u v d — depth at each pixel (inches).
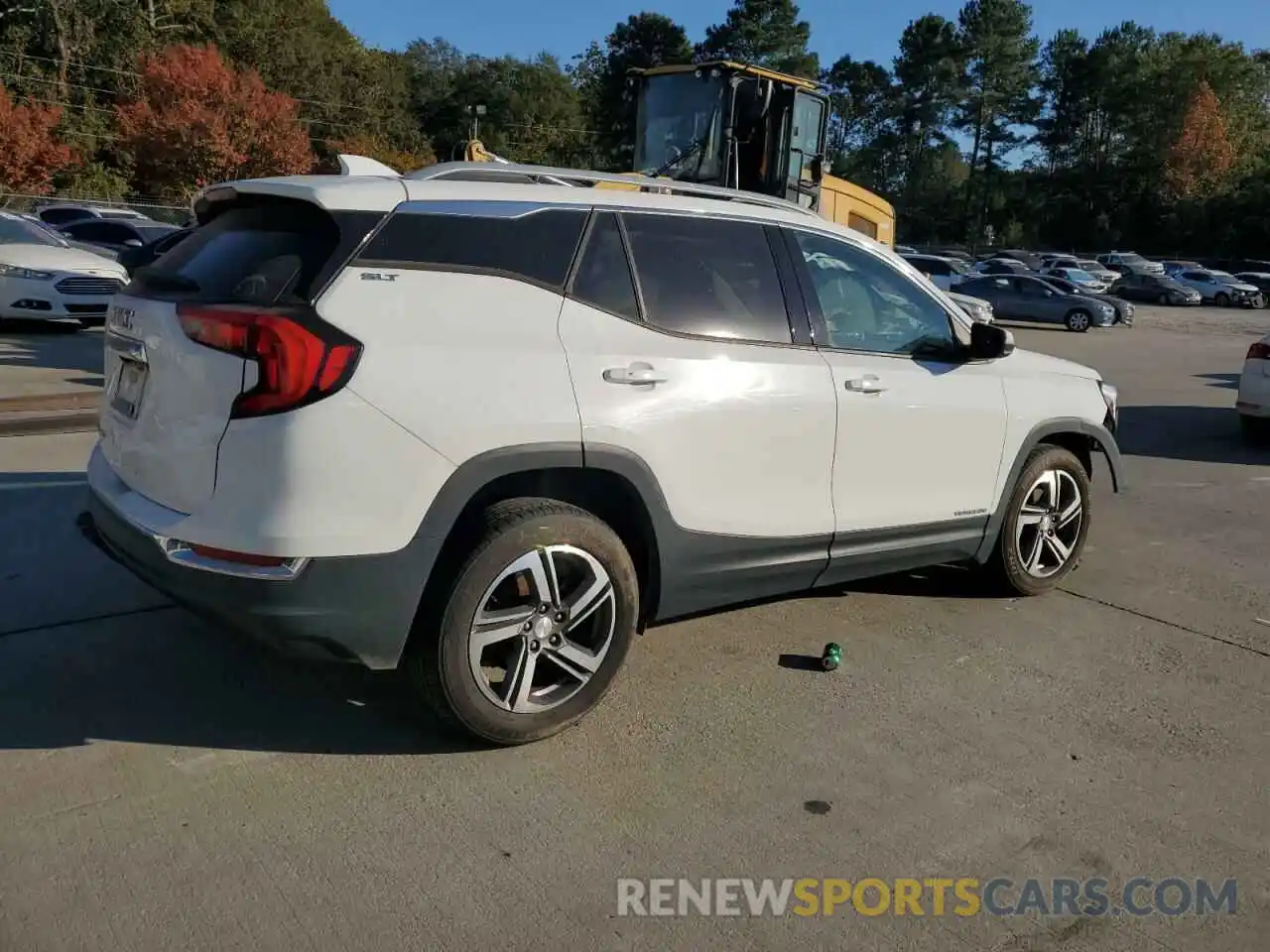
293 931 108.8
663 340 154.2
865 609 207.9
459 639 137.5
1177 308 1632.6
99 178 1888.5
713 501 159.5
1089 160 3385.8
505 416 137.0
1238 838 132.4
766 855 125.3
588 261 149.9
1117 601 219.8
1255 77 3186.5
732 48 2945.4
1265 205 2709.2
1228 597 225.3
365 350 128.7
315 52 2620.6
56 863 118.0
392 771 140.5
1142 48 3368.6
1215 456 390.9
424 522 132.7
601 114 3078.2
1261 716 166.9
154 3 2316.7
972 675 178.4
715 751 149.1
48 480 275.9
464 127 3221.0
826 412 169.9
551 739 150.5
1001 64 3410.4
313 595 128.3
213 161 1863.9
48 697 156.3
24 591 195.9
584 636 151.6
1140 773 147.6
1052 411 210.5
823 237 179.6
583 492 155.0
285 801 132.3
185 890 114.4
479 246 141.1
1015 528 209.0
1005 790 141.6
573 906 114.6
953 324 196.4
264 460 125.3
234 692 160.6
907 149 3585.1
